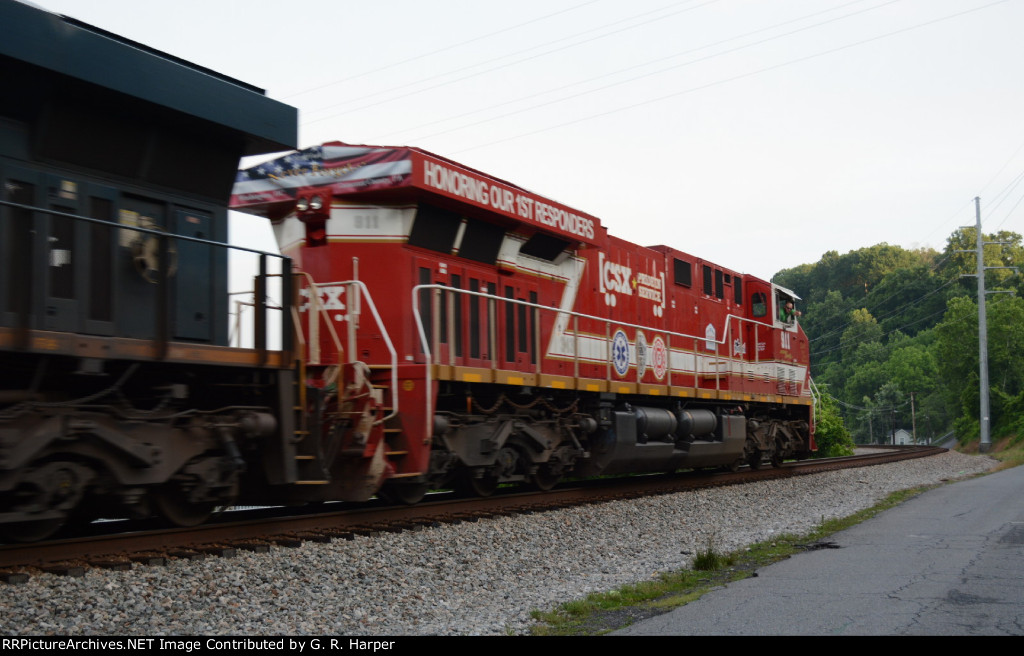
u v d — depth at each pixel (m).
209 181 9.32
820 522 13.70
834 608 7.15
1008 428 61.50
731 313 21.59
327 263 11.66
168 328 8.20
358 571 8.02
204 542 8.40
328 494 10.28
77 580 6.68
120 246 8.12
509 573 8.99
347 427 10.20
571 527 11.54
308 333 11.59
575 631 6.75
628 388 15.98
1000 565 9.12
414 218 11.65
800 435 24.62
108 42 7.97
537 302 14.31
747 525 13.33
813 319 136.88
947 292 122.56
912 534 11.83
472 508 11.86
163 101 8.40
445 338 12.16
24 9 7.34
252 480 9.94
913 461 28.50
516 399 13.60
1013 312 76.12
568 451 14.38
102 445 7.66
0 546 7.02
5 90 7.46
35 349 7.07
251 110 9.33
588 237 15.20
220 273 8.84
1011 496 17.44
